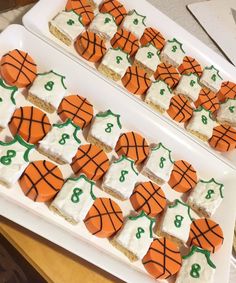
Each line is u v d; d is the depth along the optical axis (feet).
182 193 1.67
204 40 2.29
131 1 2.03
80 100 1.63
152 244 1.44
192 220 1.60
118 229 1.41
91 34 1.80
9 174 1.30
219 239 1.55
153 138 1.70
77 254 1.27
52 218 1.36
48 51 1.61
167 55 1.96
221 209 1.67
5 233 1.37
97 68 1.78
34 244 1.37
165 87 1.84
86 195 1.40
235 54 2.27
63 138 1.48
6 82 1.52
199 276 1.42
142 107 1.70
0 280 1.82
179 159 1.73
